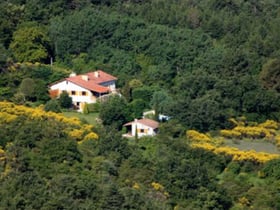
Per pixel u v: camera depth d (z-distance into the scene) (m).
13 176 131.00
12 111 176.12
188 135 186.62
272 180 164.00
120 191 134.12
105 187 134.00
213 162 171.12
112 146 163.12
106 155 160.00
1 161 140.88
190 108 194.25
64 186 130.25
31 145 150.25
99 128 178.62
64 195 127.19
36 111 181.00
